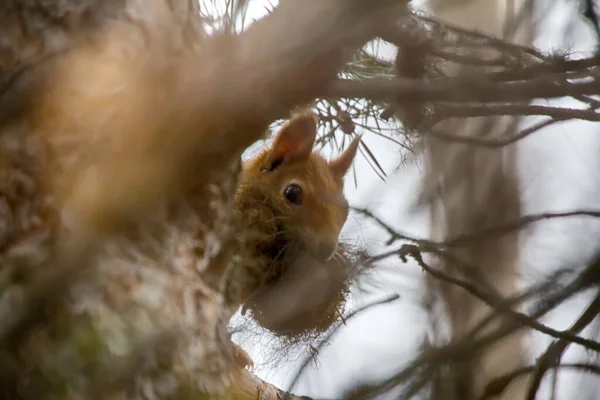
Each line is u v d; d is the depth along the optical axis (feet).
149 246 11.98
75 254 11.89
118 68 11.97
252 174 12.56
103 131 11.93
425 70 12.12
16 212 11.93
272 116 11.92
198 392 11.97
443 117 12.12
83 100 11.95
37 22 11.99
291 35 11.86
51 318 11.89
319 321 12.44
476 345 11.96
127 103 11.92
